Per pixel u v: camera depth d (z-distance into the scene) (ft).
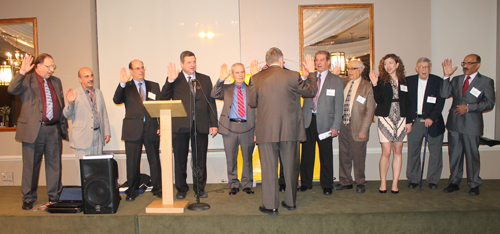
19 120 10.27
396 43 13.39
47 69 10.27
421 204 9.59
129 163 10.83
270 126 8.56
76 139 10.64
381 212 8.87
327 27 13.51
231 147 11.35
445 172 13.38
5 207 10.21
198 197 9.61
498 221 8.89
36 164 10.39
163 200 9.56
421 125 11.43
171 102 8.71
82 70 10.75
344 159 11.73
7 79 13.87
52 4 13.57
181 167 10.75
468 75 11.00
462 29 13.65
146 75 13.74
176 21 13.69
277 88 8.65
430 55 13.35
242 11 13.58
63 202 9.75
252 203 10.09
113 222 9.02
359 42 13.48
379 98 11.03
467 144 10.75
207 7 13.65
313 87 8.74
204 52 13.70
